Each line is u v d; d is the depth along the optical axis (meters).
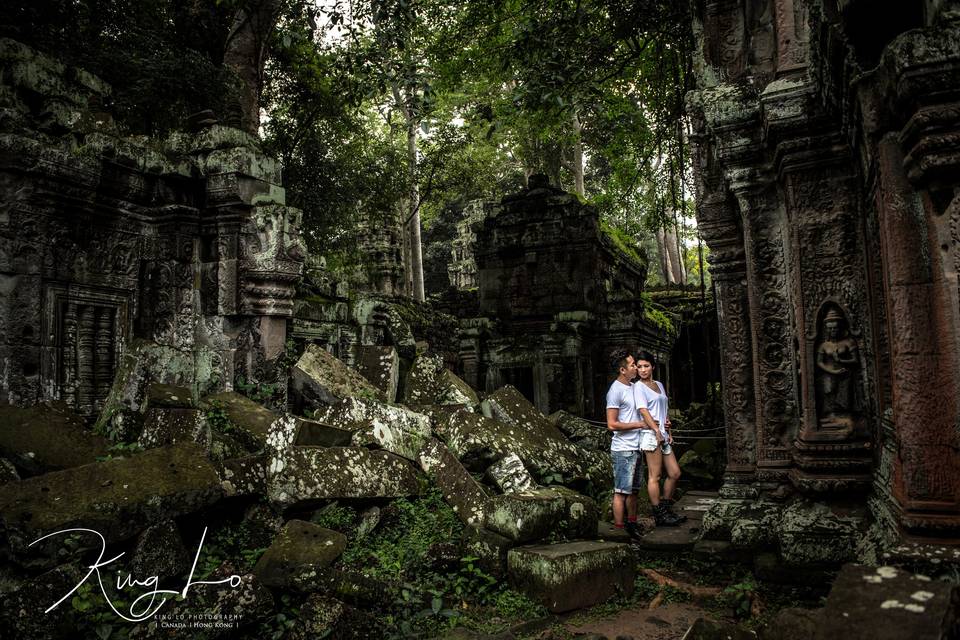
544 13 9.39
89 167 6.00
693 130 5.87
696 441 8.63
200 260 7.37
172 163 7.06
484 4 11.85
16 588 3.17
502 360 15.73
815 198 4.40
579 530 4.85
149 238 7.06
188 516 3.89
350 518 4.43
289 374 7.38
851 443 4.19
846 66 3.15
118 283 6.61
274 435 4.64
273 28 11.91
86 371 6.20
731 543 4.69
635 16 9.48
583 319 15.78
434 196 21.66
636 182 14.84
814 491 4.17
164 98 10.05
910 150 2.76
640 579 4.47
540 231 17.53
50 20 8.27
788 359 4.91
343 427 5.15
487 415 6.86
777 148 4.46
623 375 5.64
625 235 21.33
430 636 3.48
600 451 7.40
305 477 4.31
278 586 3.45
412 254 22.66
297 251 7.50
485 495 4.68
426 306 19.64
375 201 16.73
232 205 7.23
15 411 4.51
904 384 2.89
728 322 5.61
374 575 3.82
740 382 5.49
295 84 14.38
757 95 4.93
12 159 5.46
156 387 5.19
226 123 7.93
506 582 4.16
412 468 5.08
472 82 14.87
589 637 3.51
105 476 3.69
